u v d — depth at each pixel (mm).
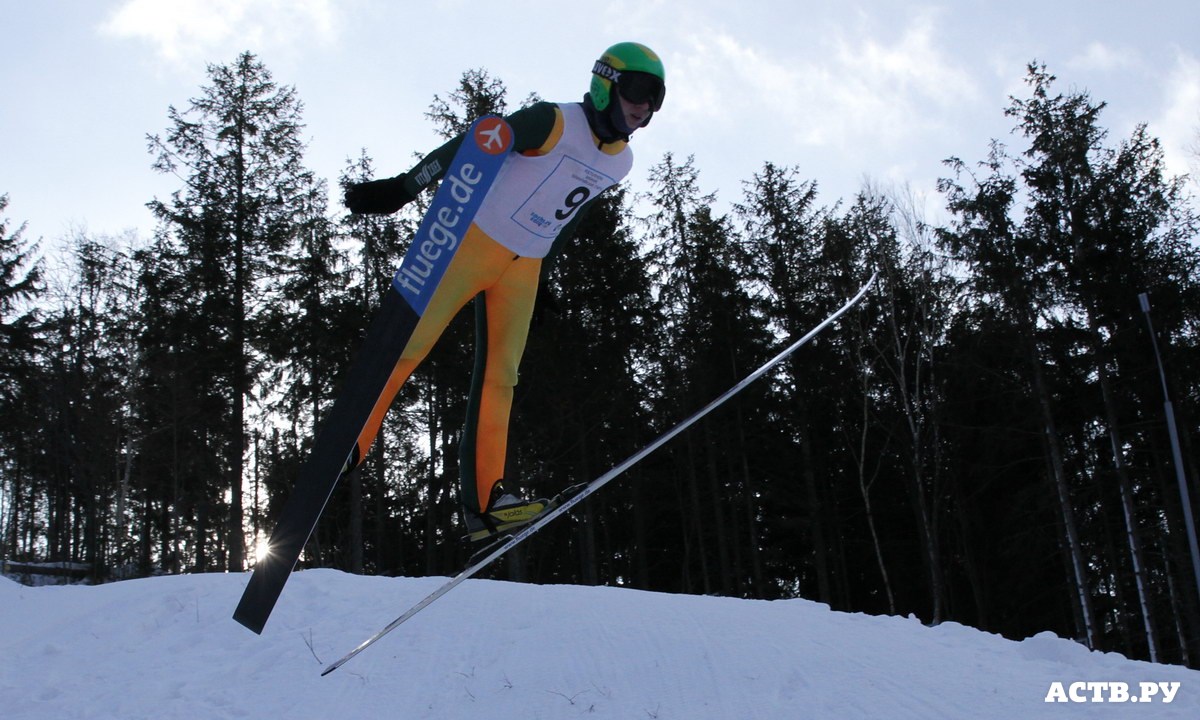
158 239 21844
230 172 21750
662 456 25484
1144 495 21828
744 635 5734
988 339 20703
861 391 22969
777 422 24125
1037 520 21812
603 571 28297
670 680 5035
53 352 25109
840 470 25719
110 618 6805
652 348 23516
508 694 5027
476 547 3576
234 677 5570
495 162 2867
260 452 26328
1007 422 21250
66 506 26828
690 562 28156
